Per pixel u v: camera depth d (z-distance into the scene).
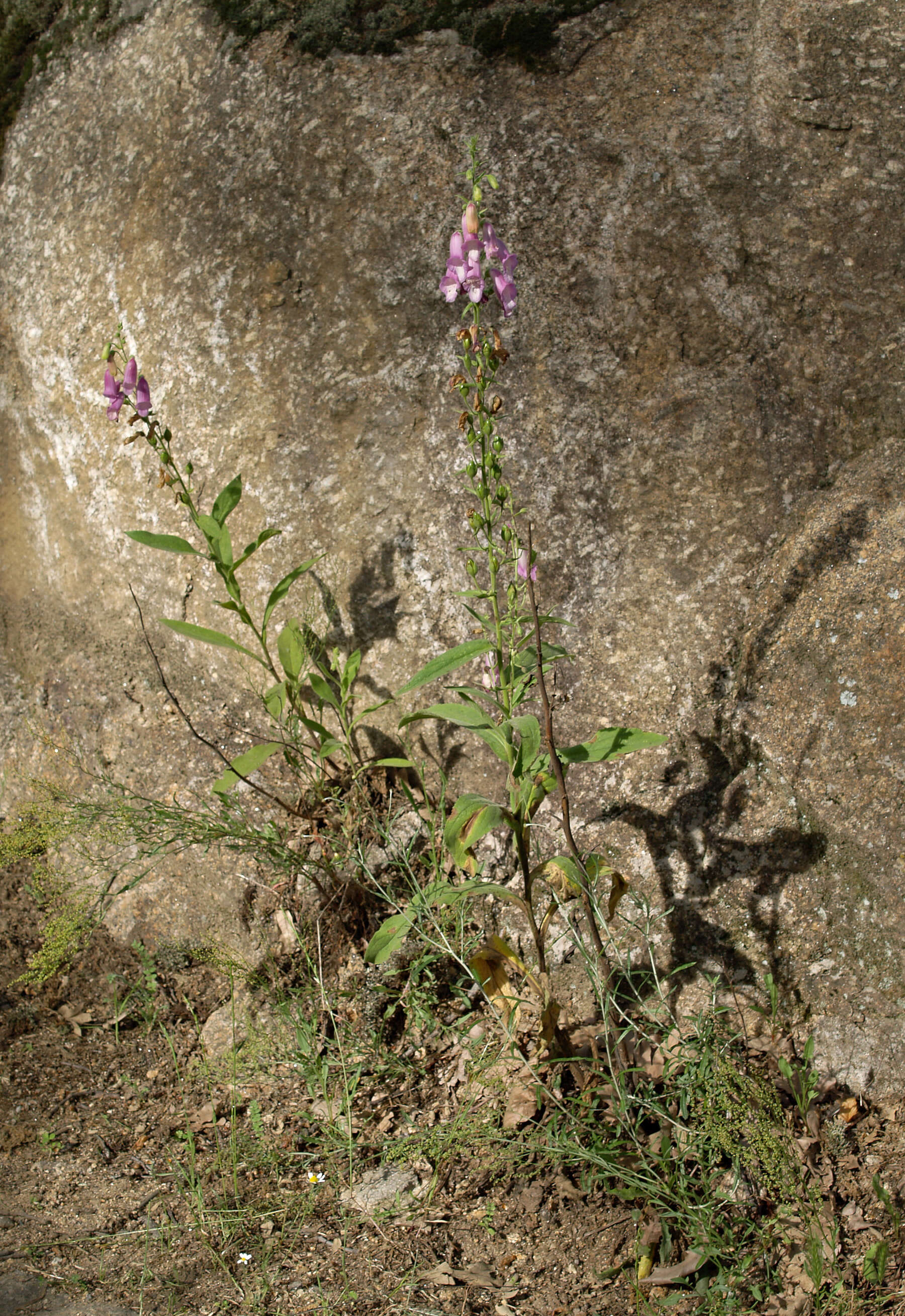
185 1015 1.59
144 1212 1.33
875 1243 1.25
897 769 1.41
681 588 1.49
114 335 1.73
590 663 1.51
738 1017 1.42
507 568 1.53
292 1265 1.27
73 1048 1.55
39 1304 1.23
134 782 1.73
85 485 1.81
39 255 1.84
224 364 1.65
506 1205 1.32
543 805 1.53
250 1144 1.40
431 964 1.52
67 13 1.85
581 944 1.32
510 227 1.54
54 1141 1.42
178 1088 1.49
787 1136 1.29
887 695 1.42
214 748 1.55
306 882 1.59
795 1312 1.20
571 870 1.33
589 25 1.55
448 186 1.57
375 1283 1.25
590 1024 1.45
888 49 1.49
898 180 1.47
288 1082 1.47
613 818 1.50
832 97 1.49
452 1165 1.35
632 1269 1.25
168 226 1.70
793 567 1.46
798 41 1.50
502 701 1.45
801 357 1.47
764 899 1.44
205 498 1.68
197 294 1.67
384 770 1.63
